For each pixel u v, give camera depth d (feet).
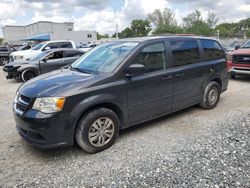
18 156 12.63
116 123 13.32
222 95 24.61
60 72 14.75
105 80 12.74
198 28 229.04
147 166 11.36
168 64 15.70
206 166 11.18
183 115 18.30
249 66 30.73
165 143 13.70
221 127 15.80
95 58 15.38
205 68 18.28
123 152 12.77
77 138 12.27
